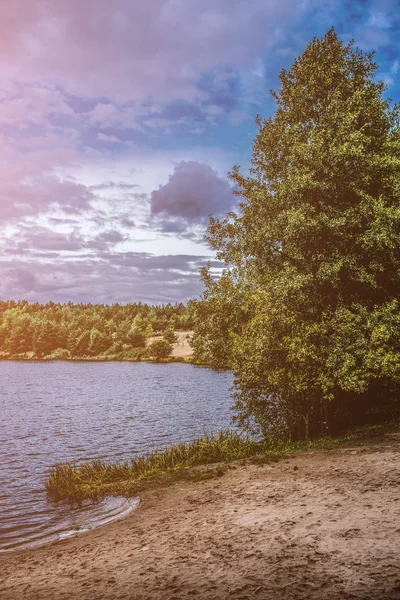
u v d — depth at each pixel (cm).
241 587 573
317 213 1889
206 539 825
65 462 2373
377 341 1711
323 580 557
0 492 1750
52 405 5044
